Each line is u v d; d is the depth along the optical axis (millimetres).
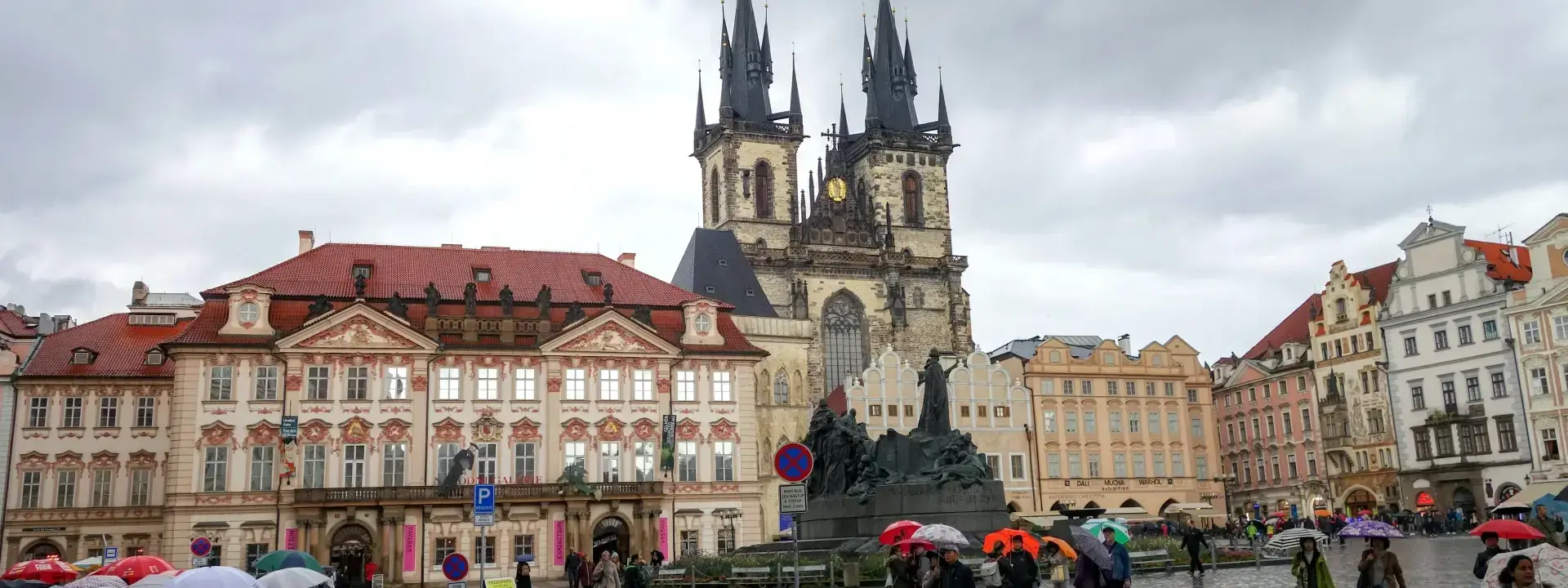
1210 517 143500
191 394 94875
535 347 101562
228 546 93125
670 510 101688
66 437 105125
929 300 172250
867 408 133000
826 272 166625
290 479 94750
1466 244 131500
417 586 94188
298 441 95688
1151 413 143000
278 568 42906
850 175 189125
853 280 167625
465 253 111750
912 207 182000
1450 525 114375
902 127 185750
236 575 32594
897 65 188625
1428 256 132500
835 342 165750
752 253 163625
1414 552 74438
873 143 180625
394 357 98812
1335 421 141250
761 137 177500
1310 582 30078
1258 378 154375
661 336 104500
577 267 113125
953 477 58938
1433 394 130625
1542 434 119625
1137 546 62938
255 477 95125
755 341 130125
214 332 96625
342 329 97938
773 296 164250
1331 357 143000
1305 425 146250
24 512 102750
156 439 106938
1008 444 135500
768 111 181250
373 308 98438
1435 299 131375
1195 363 149875
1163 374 144500
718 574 58781
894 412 134000
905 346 168375
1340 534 30891
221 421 95062
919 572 36406
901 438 62250
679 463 103750
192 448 94062
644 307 106438
